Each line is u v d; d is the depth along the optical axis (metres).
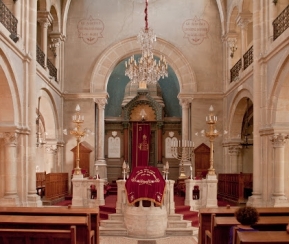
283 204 13.34
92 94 21.75
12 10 14.23
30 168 14.62
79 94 21.73
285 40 12.32
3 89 13.16
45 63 18.22
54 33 20.84
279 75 13.27
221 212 9.09
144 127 25.66
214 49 22.16
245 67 18.12
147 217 11.98
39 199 14.75
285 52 12.48
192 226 13.06
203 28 22.22
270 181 14.07
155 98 26.77
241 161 20.95
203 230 9.12
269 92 14.12
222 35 21.80
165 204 13.23
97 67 21.97
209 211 9.22
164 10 22.27
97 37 22.14
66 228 7.48
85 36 22.12
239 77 18.42
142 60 16.41
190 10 22.30
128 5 22.25
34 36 15.05
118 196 13.45
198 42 22.19
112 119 26.20
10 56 13.11
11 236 6.80
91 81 21.89
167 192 13.35
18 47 13.62
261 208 9.12
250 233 5.51
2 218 7.83
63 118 21.73
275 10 14.37
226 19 21.52
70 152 21.56
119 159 26.11
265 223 7.42
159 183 12.23
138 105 26.16
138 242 11.34
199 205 15.00
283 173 13.56
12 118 13.52
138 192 12.14
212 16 22.30
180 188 19.19
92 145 21.56
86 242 7.77
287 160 13.68
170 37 22.16
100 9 22.27
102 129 21.81
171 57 22.12
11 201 13.29
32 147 14.72
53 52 20.89
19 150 14.07
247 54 17.80
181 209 14.34
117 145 26.20
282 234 5.52
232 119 20.45
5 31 12.30
